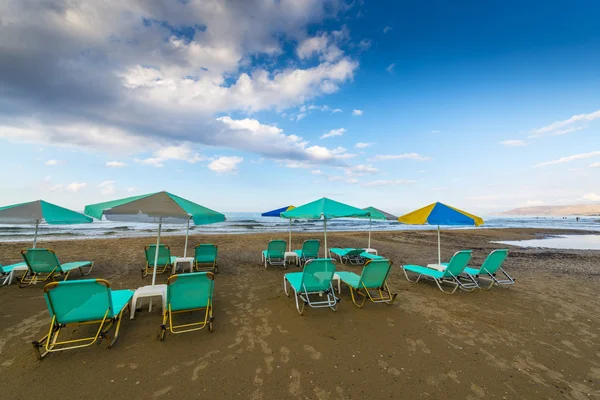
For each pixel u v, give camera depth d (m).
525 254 11.91
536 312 4.80
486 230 29.55
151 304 4.53
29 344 3.33
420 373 2.93
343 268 8.30
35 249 5.42
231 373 2.85
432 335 3.83
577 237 24.23
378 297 5.43
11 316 4.16
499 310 4.86
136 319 4.11
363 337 3.72
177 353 3.20
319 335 3.75
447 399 2.54
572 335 3.93
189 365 2.97
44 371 2.79
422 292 5.84
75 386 2.59
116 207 3.57
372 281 4.89
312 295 5.43
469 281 6.83
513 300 5.43
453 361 3.18
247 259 9.23
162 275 6.82
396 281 6.74
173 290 3.50
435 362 3.15
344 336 3.74
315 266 4.50
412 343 3.59
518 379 2.87
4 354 3.09
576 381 2.85
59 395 2.46
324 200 5.77
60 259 8.56
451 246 14.62
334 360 3.14
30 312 4.32
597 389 2.73
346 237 17.94
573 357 3.32
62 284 2.97
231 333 3.74
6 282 5.84
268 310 4.63
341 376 2.85
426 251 12.36
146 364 2.96
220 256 9.70
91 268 6.93
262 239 15.55
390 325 4.12
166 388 2.59
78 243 12.13
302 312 4.50
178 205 3.83
